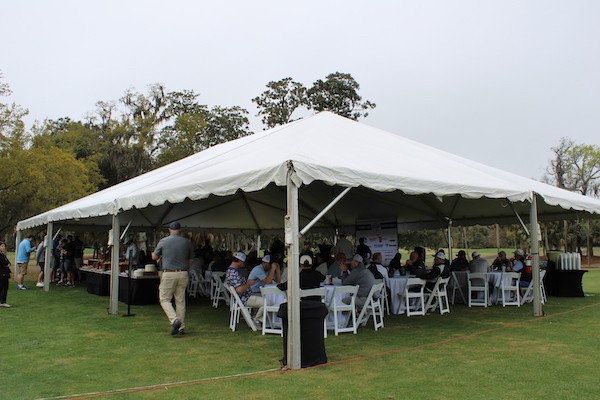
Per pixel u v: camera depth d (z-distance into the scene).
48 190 22.86
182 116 32.88
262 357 5.68
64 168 23.84
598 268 33.91
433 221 15.77
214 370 5.11
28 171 21.67
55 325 8.02
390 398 4.10
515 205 12.43
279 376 4.84
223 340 6.73
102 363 5.44
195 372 5.04
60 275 16.64
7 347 6.30
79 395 4.27
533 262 8.91
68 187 23.89
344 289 6.98
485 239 53.56
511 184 8.95
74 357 5.74
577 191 42.81
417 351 5.89
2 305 10.20
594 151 41.91
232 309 7.74
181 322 7.08
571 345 6.23
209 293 12.35
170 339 6.81
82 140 32.31
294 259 5.28
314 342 5.27
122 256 14.82
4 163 21.16
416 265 9.88
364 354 5.76
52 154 23.78
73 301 11.34
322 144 7.89
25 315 9.13
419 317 8.68
